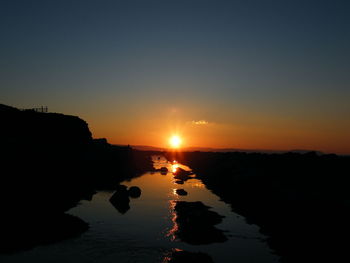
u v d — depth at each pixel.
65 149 81.38
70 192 60.22
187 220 42.19
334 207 37.97
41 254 28.02
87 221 40.66
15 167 52.31
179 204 51.28
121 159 123.25
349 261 25.69
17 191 45.66
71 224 36.16
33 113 86.19
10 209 36.69
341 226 32.34
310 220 36.88
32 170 56.53
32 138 69.38
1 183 45.28
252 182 67.25
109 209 48.38
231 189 71.19
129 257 28.20
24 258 27.02
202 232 36.47
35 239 30.92
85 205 50.97
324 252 28.34
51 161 67.38
